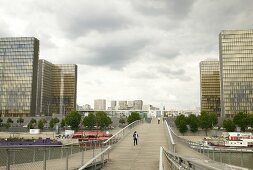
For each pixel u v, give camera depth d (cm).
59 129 13125
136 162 2450
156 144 3894
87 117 14112
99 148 3048
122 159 2641
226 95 19700
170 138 3531
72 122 13188
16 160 1513
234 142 8150
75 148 2423
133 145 3781
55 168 1748
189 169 1673
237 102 19512
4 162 1353
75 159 2303
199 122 13362
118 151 3250
